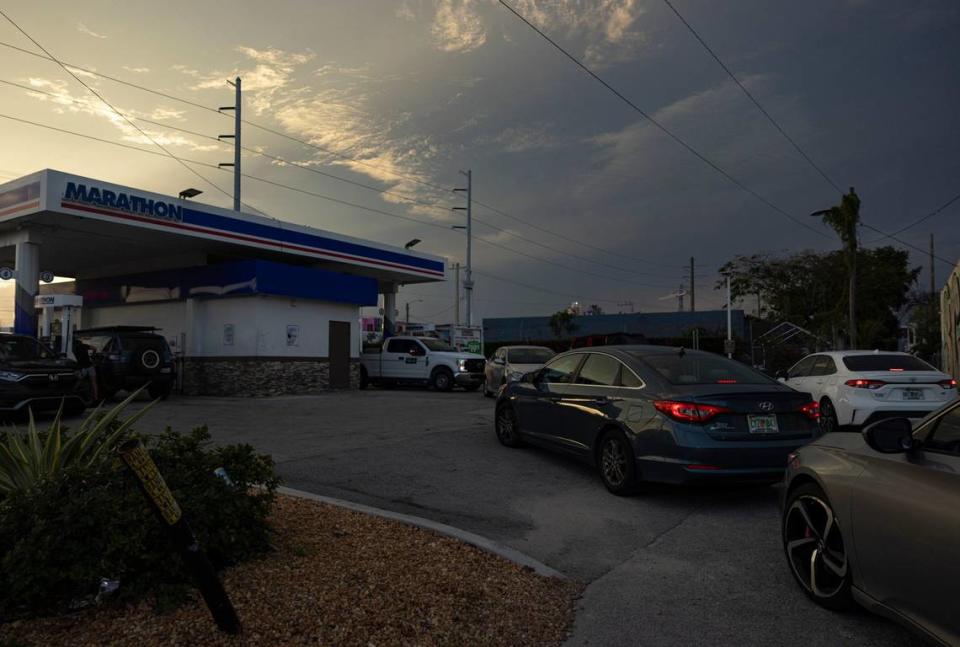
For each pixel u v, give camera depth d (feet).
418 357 77.15
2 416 41.68
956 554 10.00
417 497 23.07
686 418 21.12
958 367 65.00
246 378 64.08
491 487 24.49
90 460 14.92
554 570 15.90
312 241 70.59
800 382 41.68
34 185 50.34
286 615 11.97
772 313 162.40
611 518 20.84
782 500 15.43
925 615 10.74
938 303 137.28
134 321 75.36
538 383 29.40
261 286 62.28
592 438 24.62
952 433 11.18
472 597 13.64
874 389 35.99
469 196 130.62
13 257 66.03
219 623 11.02
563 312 206.59
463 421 41.63
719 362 24.52
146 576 12.39
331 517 18.80
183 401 57.82
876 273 154.20
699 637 12.75
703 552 17.74
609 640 12.62
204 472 14.71
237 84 96.22
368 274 85.61
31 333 54.90
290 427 39.17
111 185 53.26
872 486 12.14
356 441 33.63
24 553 11.55
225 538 13.73
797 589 15.10
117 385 54.95
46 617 11.76
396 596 13.23
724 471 20.67
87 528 12.19
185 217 58.65
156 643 10.84
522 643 12.20
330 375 72.43
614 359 25.27
